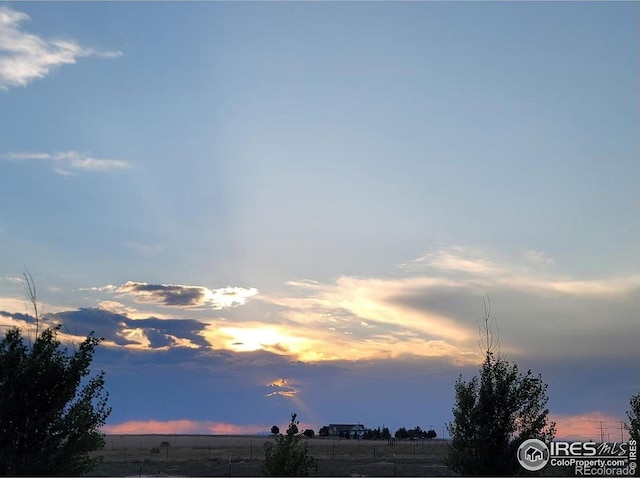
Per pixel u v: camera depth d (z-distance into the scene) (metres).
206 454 105.62
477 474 23.02
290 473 27.38
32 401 17.62
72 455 17.69
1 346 18.08
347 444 145.62
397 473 56.03
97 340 18.77
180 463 74.06
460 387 24.12
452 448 23.81
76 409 17.92
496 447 23.20
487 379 23.84
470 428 23.44
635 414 26.05
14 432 17.23
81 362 18.23
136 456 94.25
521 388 23.64
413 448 120.75
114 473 53.66
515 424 23.39
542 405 23.62
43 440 17.50
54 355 18.23
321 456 87.50
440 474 53.41
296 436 28.36
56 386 17.88
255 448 138.25
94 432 18.25
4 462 16.84
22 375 17.61
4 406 17.25
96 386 18.62
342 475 54.94
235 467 67.19
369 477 52.97
